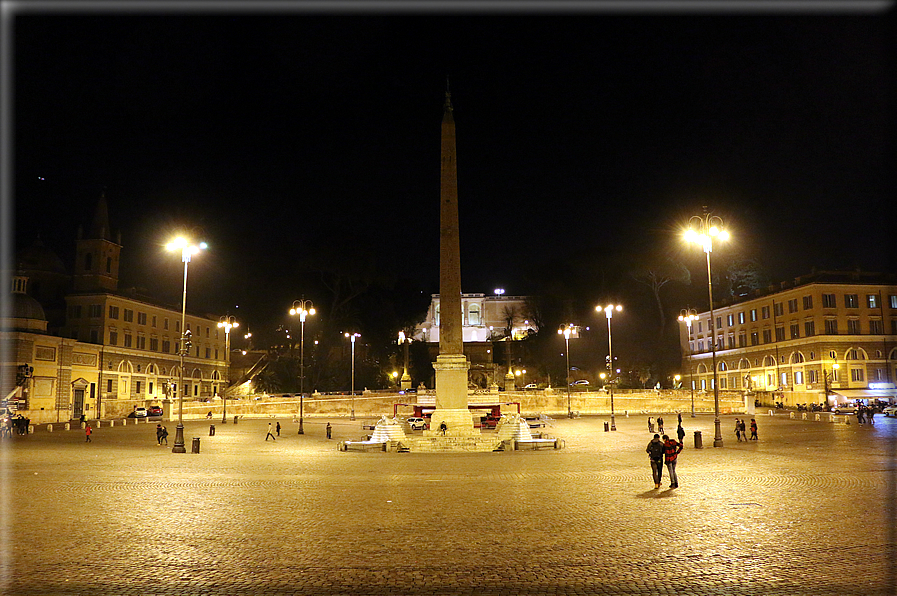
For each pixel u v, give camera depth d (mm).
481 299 131875
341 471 23953
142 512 15133
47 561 10773
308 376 87438
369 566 10422
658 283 101250
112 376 72375
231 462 27281
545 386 89625
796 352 77188
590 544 11742
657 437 18984
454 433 36875
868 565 10188
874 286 74750
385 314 99062
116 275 77062
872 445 31422
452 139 39812
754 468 22719
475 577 9781
